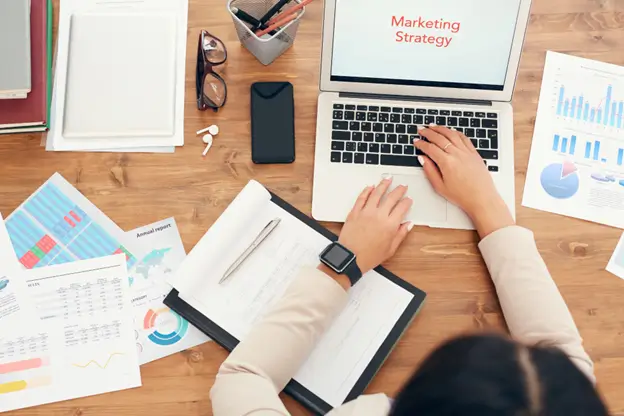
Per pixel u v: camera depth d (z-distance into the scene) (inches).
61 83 42.0
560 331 35.0
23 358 36.1
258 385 33.0
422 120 41.6
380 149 40.8
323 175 40.3
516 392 20.5
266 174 40.8
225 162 41.1
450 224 39.6
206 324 36.7
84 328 36.9
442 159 39.6
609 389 36.7
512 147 41.2
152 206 39.9
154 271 38.4
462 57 40.3
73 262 38.2
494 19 38.6
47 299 37.3
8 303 37.1
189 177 40.7
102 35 42.8
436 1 38.1
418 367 23.4
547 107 42.9
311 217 39.6
